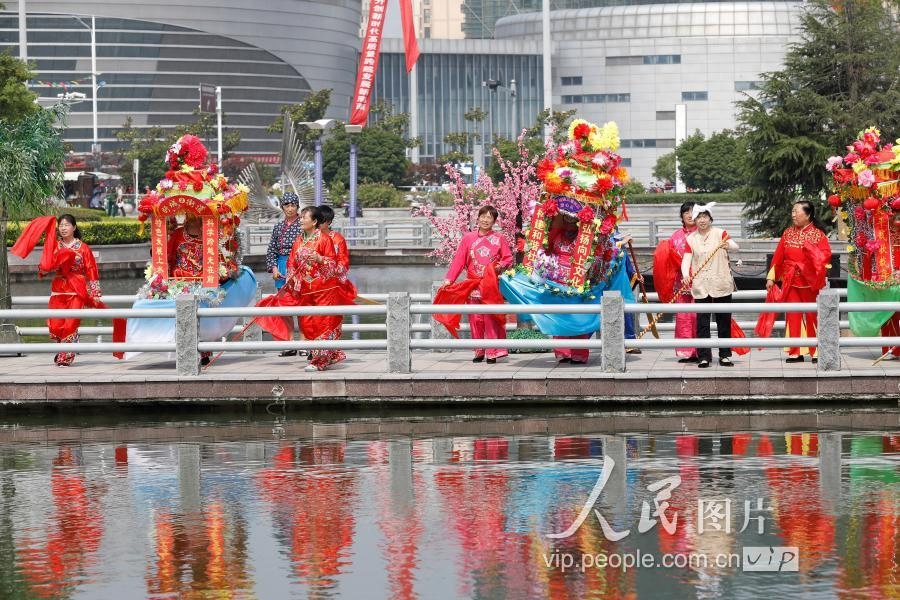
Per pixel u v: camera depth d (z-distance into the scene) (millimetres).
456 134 133375
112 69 156625
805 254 19891
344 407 19188
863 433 16719
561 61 172000
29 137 26703
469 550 11617
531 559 11320
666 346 18922
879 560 11070
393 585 10648
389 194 94312
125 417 19031
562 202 19875
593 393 18844
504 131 175000
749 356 21094
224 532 12375
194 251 21172
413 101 168625
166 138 132375
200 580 10875
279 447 16578
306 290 20078
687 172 117938
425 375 19078
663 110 167125
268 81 165750
